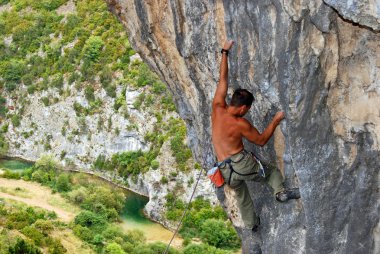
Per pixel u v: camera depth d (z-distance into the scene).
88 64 62.59
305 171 7.11
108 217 46.28
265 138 7.32
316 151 6.97
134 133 55.81
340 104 6.62
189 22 8.95
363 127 6.52
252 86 7.82
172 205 47.84
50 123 63.34
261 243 8.88
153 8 10.38
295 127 7.05
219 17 8.11
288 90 6.91
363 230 6.81
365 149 6.61
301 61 6.62
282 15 6.56
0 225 37.47
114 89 59.22
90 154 59.12
